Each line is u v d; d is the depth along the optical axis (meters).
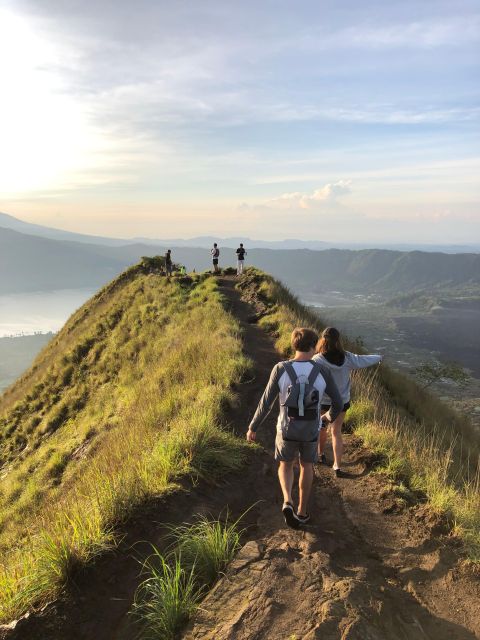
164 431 6.57
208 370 9.47
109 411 13.77
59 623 3.12
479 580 3.54
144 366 15.80
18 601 3.29
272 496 5.00
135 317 21.44
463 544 4.00
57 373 19.67
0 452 16.08
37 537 4.60
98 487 4.76
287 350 11.62
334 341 5.41
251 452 5.98
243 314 17.66
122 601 3.36
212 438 5.82
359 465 5.77
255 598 3.06
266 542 3.99
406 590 3.44
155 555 3.78
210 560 3.61
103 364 18.45
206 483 4.98
